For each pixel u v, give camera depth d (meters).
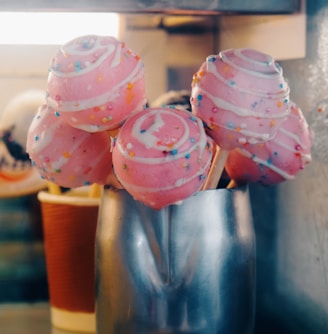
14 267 0.42
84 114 0.25
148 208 0.27
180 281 0.28
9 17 0.41
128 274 0.28
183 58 0.42
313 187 0.31
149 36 0.42
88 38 0.26
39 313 0.41
